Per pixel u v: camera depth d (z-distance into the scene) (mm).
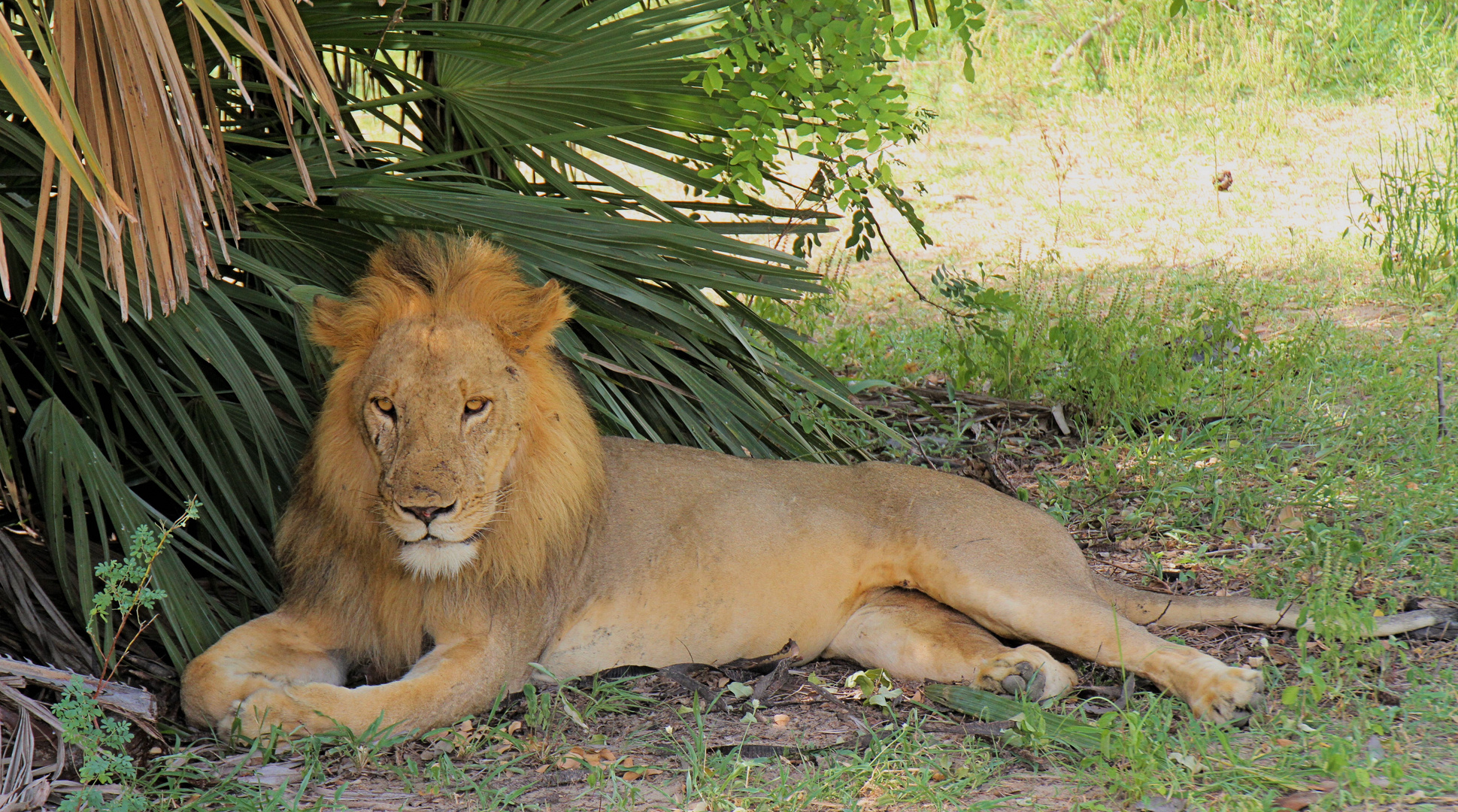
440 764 5375
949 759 5465
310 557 6066
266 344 7418
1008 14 26594
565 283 8094
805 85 8344
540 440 5926
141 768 5387
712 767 5387
